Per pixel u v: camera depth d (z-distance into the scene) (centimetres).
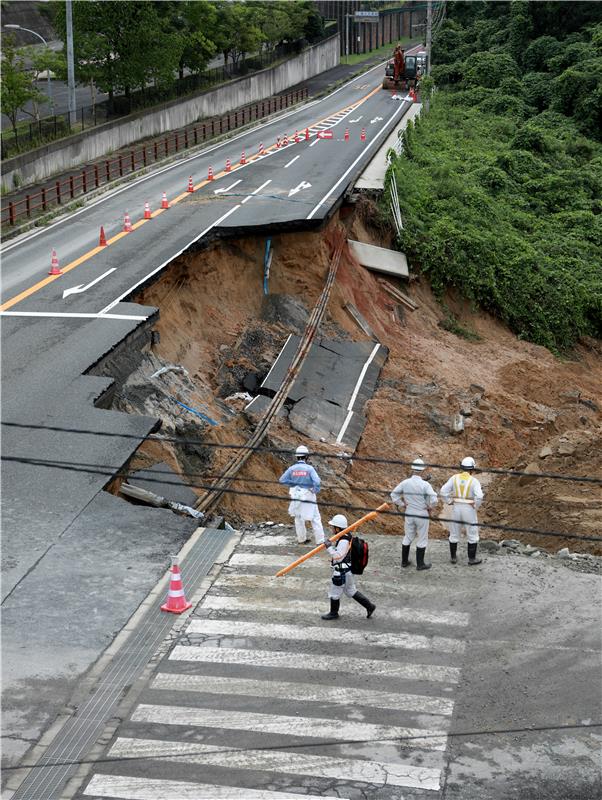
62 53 4775
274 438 2152
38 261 2578
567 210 4738
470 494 1402
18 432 1602
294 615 1280
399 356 2961
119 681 1130
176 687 1125
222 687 1127
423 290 3431
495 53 7431
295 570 1398
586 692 1132
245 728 1059
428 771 998
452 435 2548
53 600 1268
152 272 2384
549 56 7044
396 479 2273
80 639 1198
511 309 3531
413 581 1377
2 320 2103
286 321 2788
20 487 1498
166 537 1438
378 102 6494
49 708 1080
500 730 1065
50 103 4806
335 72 8969
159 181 3775
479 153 5112
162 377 2088
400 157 4234
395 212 3522
